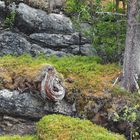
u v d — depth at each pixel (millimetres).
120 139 12305
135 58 14516
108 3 17547
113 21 16297
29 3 17375
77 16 17609
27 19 16938
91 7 16859
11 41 16672
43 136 12227
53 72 13812
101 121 13656
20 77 14086
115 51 16312
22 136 13578
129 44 14539
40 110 13820
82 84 14320
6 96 13719
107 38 16297
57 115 13203
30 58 15977
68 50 17062
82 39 17234
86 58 16500
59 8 17906
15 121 13789
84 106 13883
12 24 17031
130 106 13609
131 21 14523
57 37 17062
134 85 14430
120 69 15492
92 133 12078
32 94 13898
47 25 17172
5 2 17234
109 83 14461
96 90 14109
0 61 15219
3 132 13711
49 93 13578
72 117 13648
